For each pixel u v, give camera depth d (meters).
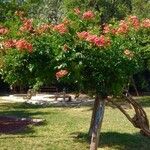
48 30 9.76
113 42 9.48
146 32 10.12
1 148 11.25
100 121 9.89
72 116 17.45
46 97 26.50
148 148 11.77
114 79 9.63
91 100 24.58
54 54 9.45
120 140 12.46
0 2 22.02
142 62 9.95
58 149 11.33
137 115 11.58
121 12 25.88
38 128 14.32
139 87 32.12
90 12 10.31
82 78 9.51
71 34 9.31
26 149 11.23
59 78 9.40
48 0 26.45
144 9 28.25
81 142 12.16
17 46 9.27
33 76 10.07
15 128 14.27
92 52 9.26
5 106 22.25
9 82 10.35
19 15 11.00
